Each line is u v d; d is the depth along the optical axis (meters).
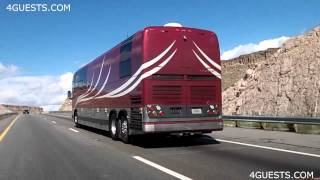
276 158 11.41
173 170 9.97
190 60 14.95
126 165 10.94
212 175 9.24
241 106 38.41
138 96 14.83
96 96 21.92
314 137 17.02
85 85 25.45
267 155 12.02
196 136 17.41
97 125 21.70
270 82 36.94
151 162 11.31
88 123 24.42
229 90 44.25
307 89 32.69
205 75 15.13
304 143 14.91
